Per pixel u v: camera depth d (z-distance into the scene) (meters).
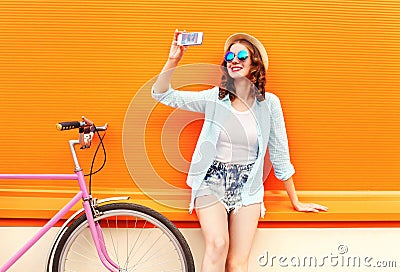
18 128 2.63
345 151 2.71
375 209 2.57
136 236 2.55
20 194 2.62
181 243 2.36
